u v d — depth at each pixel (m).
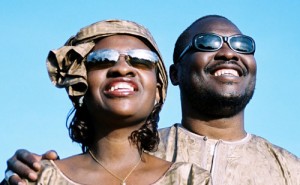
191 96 1.69
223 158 1.65
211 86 1.66
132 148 1.28
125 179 1.25
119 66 1.25
